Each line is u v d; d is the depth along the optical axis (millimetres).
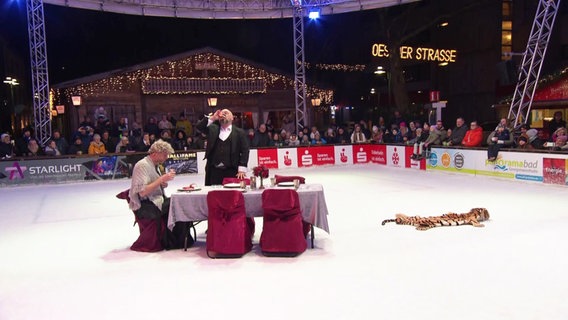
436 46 27719
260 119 22031
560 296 4176
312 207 5691
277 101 22266
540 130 19281
